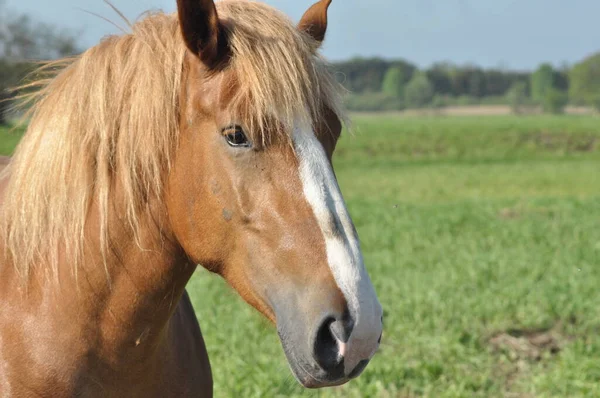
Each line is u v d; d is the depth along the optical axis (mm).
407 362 5145
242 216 1889
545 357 5266
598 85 95500
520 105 94938
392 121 64125
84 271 2043
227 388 4395
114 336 2080
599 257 8617
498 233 10656
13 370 2033
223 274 2025
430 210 13594
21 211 2072
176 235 2029
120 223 2029
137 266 2057
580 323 6008
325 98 1985
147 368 2152
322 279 1807
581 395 4582
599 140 39219
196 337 2492
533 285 7070
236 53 1894
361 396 4492
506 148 36438
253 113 1842
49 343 2033
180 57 1979
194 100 1928
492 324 5875
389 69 119938
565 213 12867
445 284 7078
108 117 2008
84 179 2029
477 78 115062
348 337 1764
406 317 5973
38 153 2070
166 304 2125
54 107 2090
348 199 16328
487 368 4988
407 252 9141
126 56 2051
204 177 1919
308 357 1783
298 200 1851
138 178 1995
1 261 2133
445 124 54344
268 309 1924
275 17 2008
